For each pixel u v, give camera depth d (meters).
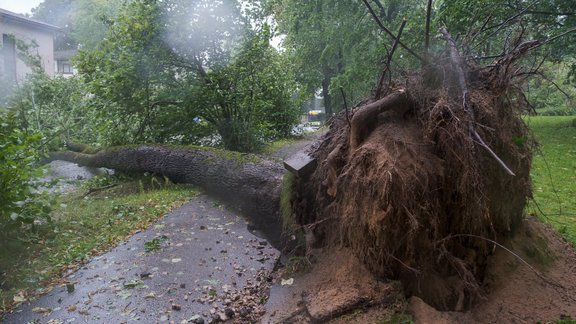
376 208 2.45
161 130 8.17
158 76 7.82
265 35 8.25
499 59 2.99
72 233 4.55
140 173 7.31
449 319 2.28
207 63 8.15
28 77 10.51
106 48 7.80
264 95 9.71
